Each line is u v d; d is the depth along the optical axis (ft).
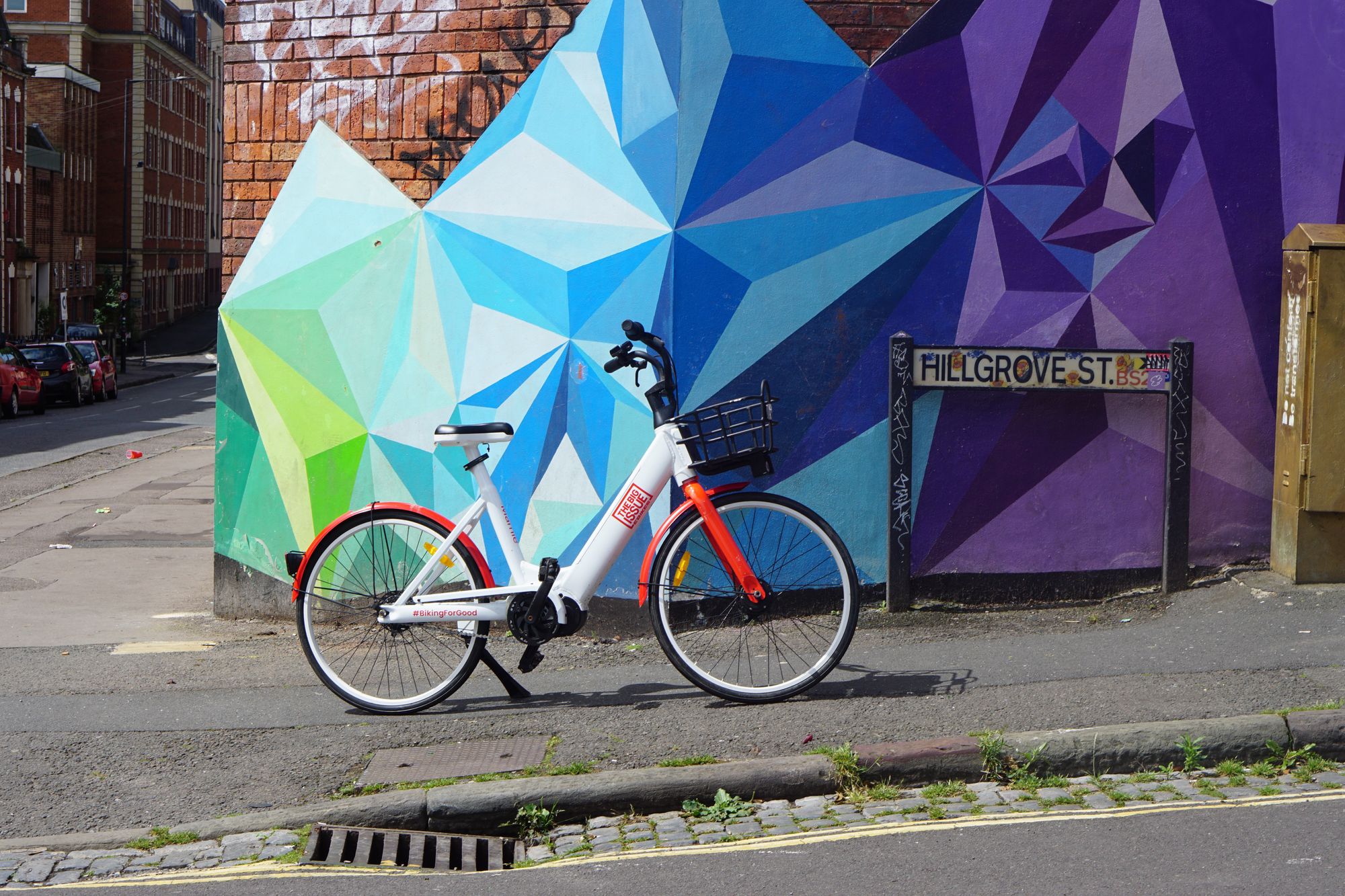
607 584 22.36
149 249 266.77
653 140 21.80
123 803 15.74
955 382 22.43
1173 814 14.62
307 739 17.69
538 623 18.42
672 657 18.51
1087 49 22.39
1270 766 15.93
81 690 20.26
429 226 23.49
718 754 16.26
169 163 285.64
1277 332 23.06
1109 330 22.80
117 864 14.15
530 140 22.77
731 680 19.07
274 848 14.52
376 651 19.36
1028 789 15.58
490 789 15.26
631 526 18.65
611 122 22.17
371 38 25.57
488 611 18.52
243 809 15.52
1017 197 22.49
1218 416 23.04
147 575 32.19
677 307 21.79
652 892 13.14
